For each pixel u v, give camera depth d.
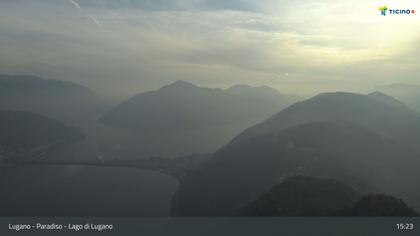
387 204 108.06
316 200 125.88
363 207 108.12
